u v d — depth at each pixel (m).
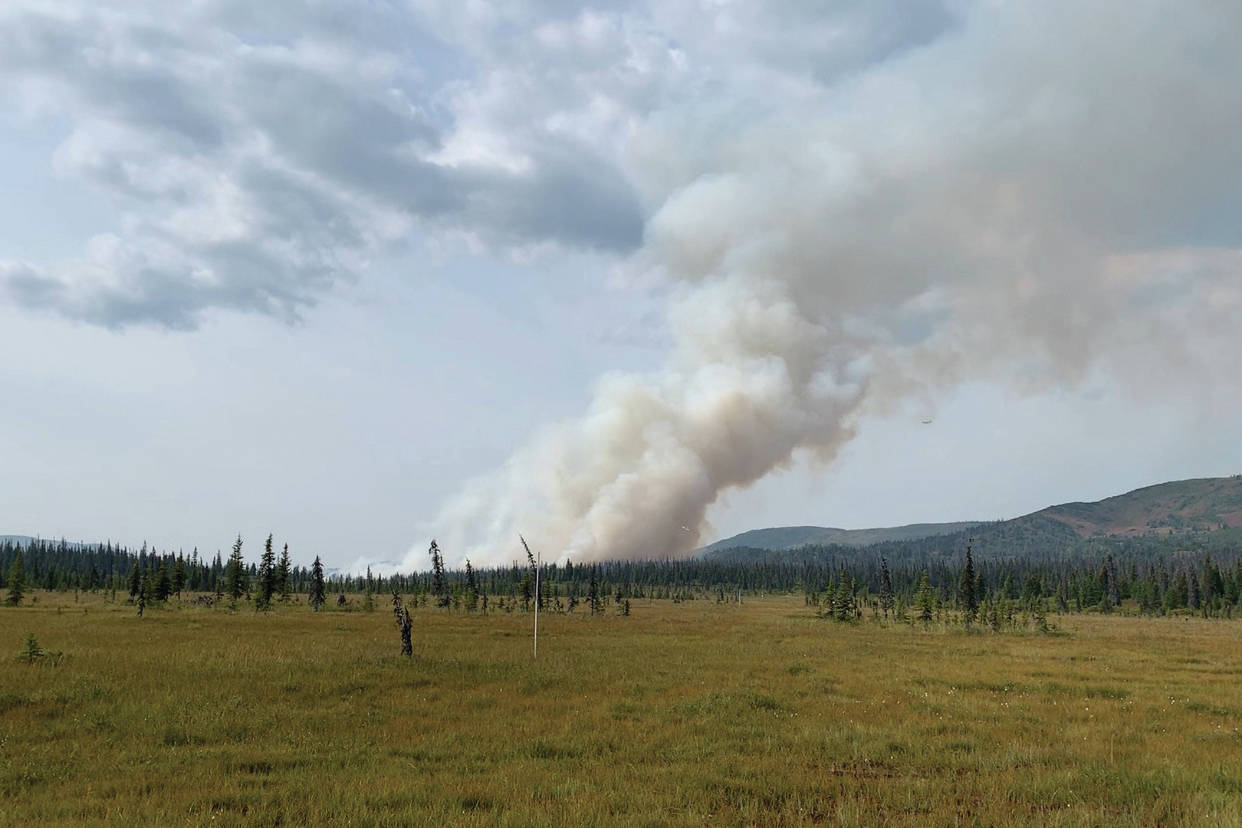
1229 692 26.06
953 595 162.38
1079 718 20.89
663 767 14.66
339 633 46.28
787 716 20.70
